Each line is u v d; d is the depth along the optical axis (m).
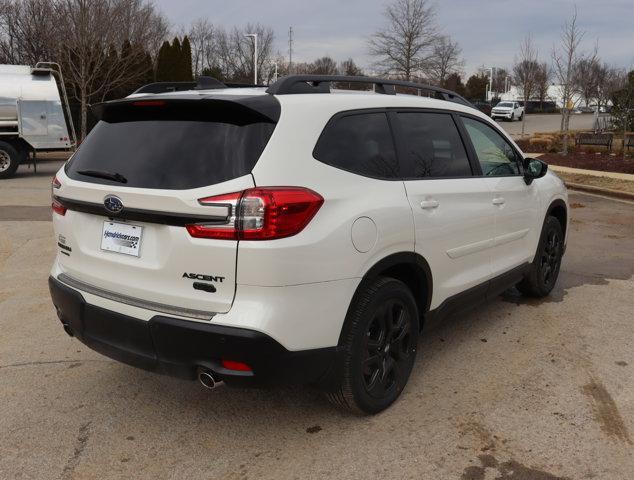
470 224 4.03
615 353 4.35
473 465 2.99
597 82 41.06
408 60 33.47
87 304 3.21
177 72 29.61
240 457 3.07
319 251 2.88
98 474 2.93
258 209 2.72
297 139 2.96
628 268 6.76
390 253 3.30
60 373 4.02
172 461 3.03
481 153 4.41
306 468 2.97
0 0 31.25
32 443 3.19
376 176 3.34
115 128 3.34
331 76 3.47
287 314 2.80
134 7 28.20
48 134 16.53
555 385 3.84
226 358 2.78
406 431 3.29
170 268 2.89
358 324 3.15
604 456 3.06
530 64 34.22
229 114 2.95
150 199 2.88
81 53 22.98
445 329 4.84
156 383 3.88
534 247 5.16
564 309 5.32
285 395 3.72
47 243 7.71
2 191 12.97
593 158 20.11
